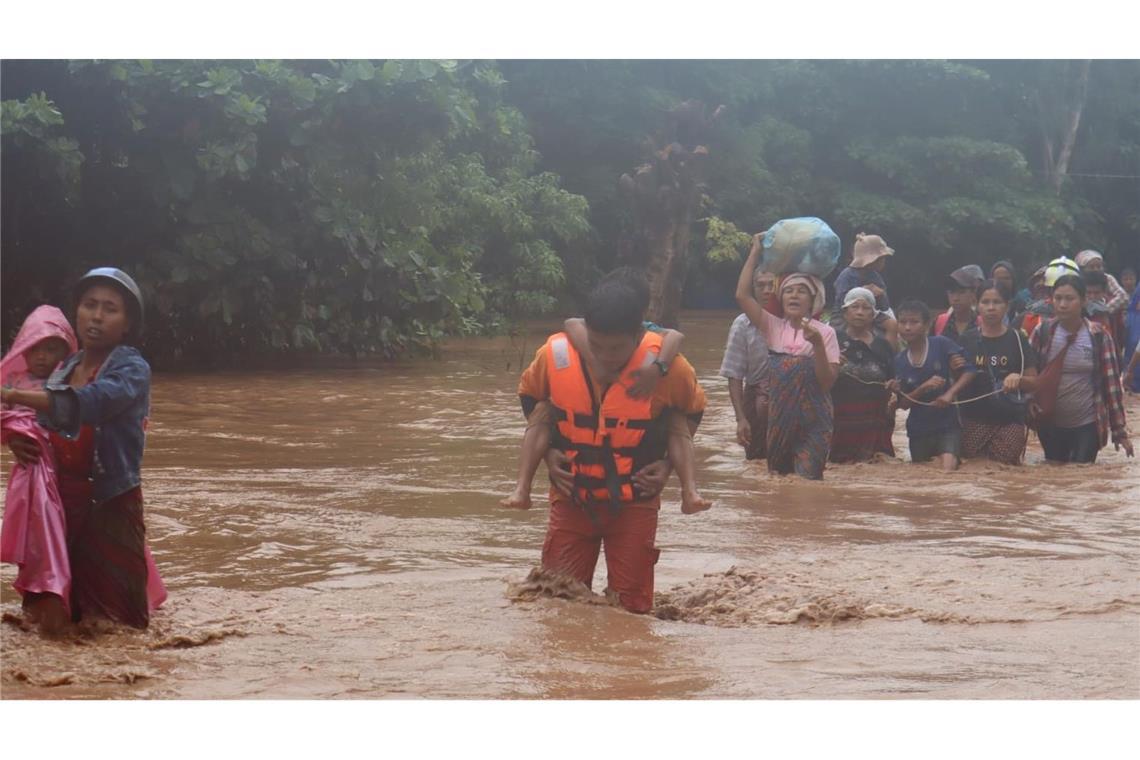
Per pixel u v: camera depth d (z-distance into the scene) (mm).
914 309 11367
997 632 5453
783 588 6316
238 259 20453
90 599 5195
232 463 10602
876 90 48781
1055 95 50312
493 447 11883
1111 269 53812
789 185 46781
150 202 20547
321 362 21828
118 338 5266
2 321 21172
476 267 31859
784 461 10484
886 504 9227
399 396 16547
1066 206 50031
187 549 7145
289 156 20906
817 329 10219
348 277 21594
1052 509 9125
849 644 5191
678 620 5867
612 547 6000
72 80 19594
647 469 5879
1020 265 48906
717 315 41156
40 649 4875
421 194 23656
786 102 47875
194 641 5020
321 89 20266
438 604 5762
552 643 5082
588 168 42969
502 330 27578
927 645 5188
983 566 6945
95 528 5195
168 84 19375
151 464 10430
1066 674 4754
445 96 20828
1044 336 11836
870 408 11312
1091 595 6227
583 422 5879
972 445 11703
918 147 47469
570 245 41562
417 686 4465
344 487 9453
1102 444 11758
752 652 5027
